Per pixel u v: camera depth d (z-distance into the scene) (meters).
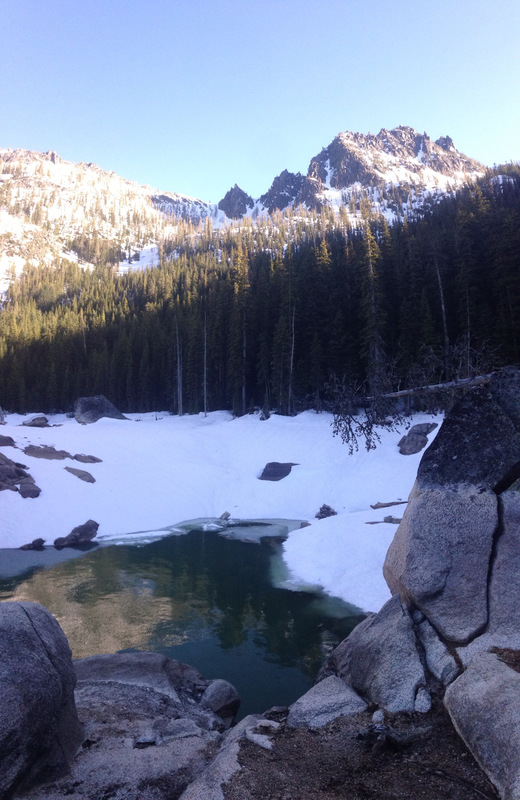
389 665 7.27
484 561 7.64
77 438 41.72
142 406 82.12
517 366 8.98
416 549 8.09
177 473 38.44
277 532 29.02
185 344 77.12
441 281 54.00
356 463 37.06
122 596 18.59
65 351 92.25
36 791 5.58
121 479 35.31
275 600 18.11
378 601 17.31
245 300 64.50
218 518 33.06
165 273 150.75
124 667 10.24
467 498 8.20
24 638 6.25
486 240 54.34
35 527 27.69
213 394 70.44
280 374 57.09
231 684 11.09
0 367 91.94
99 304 129.62
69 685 6.77
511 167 193.00
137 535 28.66
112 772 6.11
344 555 21.53
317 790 5.10
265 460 40.94
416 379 13.38
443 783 5.09
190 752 6.79
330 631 15.26
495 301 50.16
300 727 6.77
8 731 5.36
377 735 6.08
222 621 16.14
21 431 40.22
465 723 5.51
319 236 157.38
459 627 7.23
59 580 20.56
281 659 13.32
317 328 58.28
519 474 8.16
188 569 22.12
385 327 51.06
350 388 13.63
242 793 5.01
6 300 178.25
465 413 8.77
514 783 4.42
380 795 4.98
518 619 6.89
